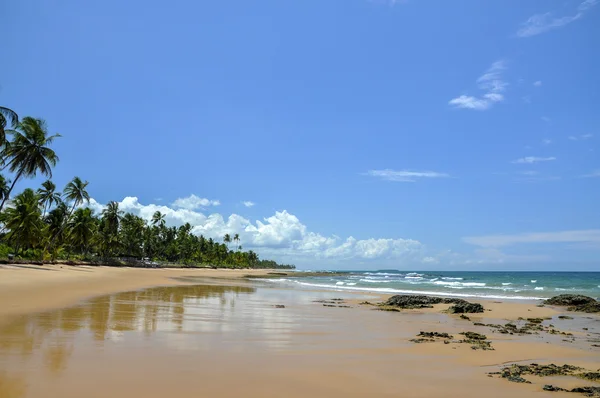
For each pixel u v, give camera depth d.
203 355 10.23
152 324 14.81
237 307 22.70
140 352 10.12
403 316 22.08
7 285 25.27
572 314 24.94
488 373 9.97
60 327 13.12
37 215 58.53
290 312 21.56
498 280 100.31
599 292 48.53
